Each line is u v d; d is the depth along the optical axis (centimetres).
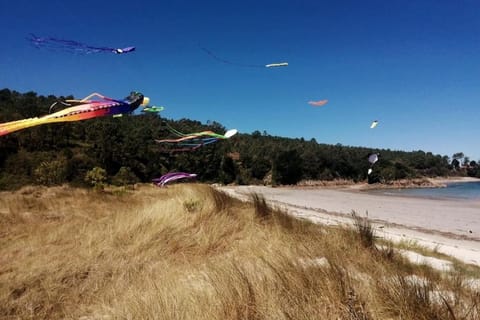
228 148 8375
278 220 863
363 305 332
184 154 6134
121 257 627
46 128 4138
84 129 5291
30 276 537
